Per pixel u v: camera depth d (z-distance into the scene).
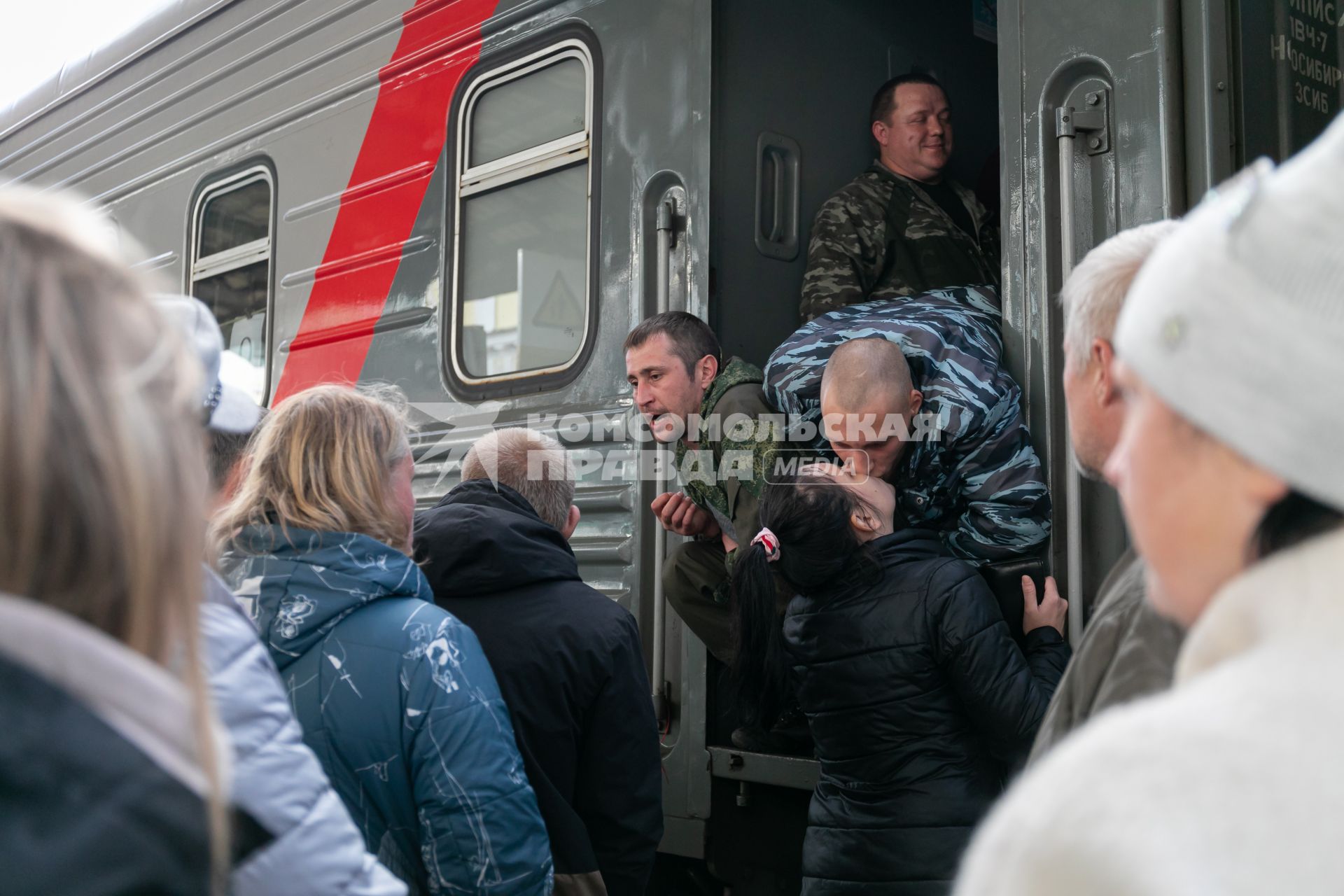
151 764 0.52
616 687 1.80
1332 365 0.47
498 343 2.90
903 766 1.76
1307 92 1.95
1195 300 0.52
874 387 1.85
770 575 1.83
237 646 0.87
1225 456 0.54
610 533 2.61
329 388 1.53
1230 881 0.41
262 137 3.63
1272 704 0.45
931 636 1.74
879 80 3.03
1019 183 2.01
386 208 3.21
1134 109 1.87
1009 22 2.05
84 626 0.54
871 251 2.71
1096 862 0.43
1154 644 0.86
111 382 0.54
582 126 2.75
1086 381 1.10
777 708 1.91
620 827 1.80
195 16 3.96
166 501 0.56
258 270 3.63
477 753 1.38
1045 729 0.97
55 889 0.47
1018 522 1.88
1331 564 0.49
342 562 1.42
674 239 2.55
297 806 0.84
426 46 3.15
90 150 4.44
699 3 2.54
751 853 2.39
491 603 1.82
